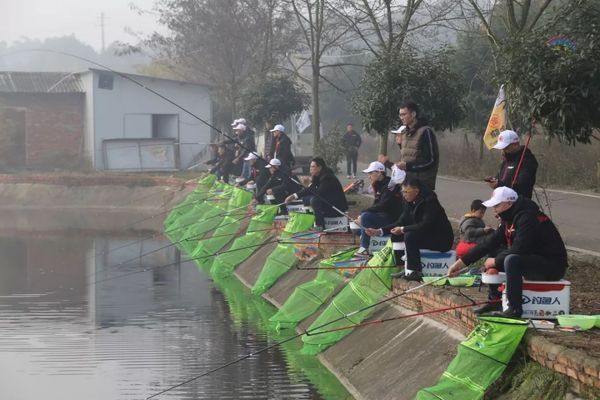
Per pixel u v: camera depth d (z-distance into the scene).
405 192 11.85
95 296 18.70
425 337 10.80
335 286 14.53
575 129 11.12
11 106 43.56
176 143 43.53
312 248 16.88
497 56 14.31
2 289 19.78
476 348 8.70
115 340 14.51
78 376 12.38
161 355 13.42
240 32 40.91
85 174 39.94
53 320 16.27
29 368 12.87
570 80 10.82
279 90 32.94
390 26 21.12
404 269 12.20
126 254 25.22
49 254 25.33
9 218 34.66
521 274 9.01
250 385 11.68
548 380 8.06
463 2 21.64
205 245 23.31
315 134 28.86
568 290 9.05
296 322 14.84
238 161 27.77
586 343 8.12
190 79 50.25
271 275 18.05
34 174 40.12
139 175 39.81
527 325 8.58
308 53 43.53
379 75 18.44
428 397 8.80
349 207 21.83
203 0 41.78
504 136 10.70
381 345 11.64
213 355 13.38
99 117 43.09
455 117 18.78
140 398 11.29
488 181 10.99
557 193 24.64
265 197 22.19
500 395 8.59
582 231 16.88
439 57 18.97
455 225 18.00
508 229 9.34
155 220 33.53
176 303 17.70
